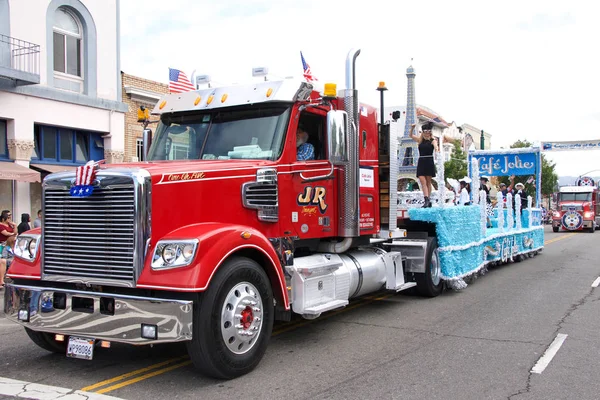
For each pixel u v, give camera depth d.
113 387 4.88
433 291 9.32
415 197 10.33
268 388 4.84
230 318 4.99
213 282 4.82
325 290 6.49
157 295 4.75
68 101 16.53
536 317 7.75
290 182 6.16
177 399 4.57
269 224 5.91
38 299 5.13
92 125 17.41
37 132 16.22
